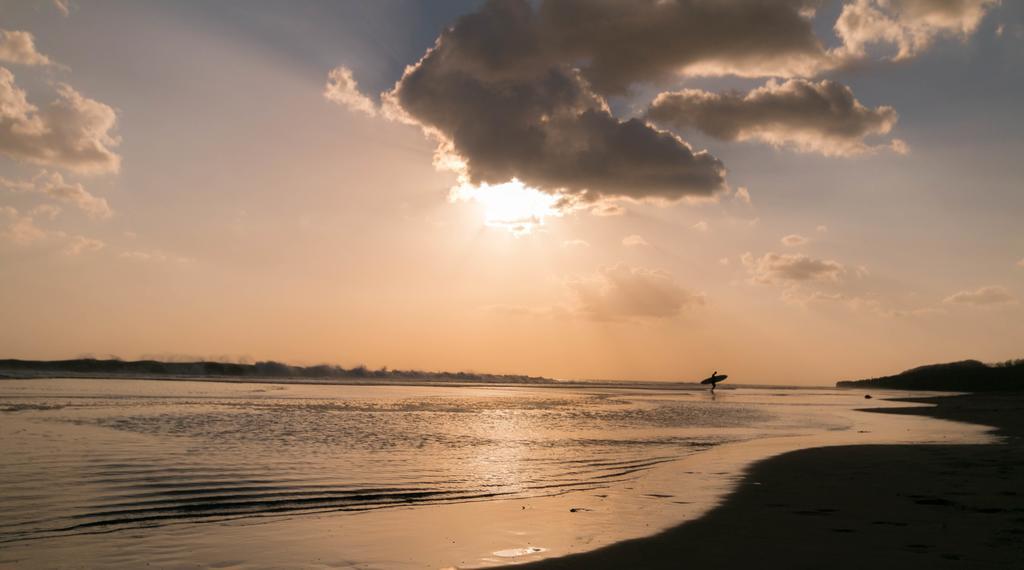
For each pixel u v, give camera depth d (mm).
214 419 35656
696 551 11016
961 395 142250
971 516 13797
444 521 13664
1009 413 63094
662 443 30359
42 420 31750
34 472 17625
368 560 10719
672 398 99812
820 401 99938
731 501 15766
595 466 22328
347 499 15922
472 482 18672
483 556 10875
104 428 28984
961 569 9781
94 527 12672
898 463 22906
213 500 15266
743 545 11398
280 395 68062
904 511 14367
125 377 108188
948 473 20359
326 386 108312
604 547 11375
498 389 132500
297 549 11375
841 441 32344
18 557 10617
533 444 28906
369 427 34625
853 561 10258
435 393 92750
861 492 16906
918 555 10609
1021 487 17609
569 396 97812
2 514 13297
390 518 13984
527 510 14875
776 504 15352
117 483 16625
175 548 11344
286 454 22719
